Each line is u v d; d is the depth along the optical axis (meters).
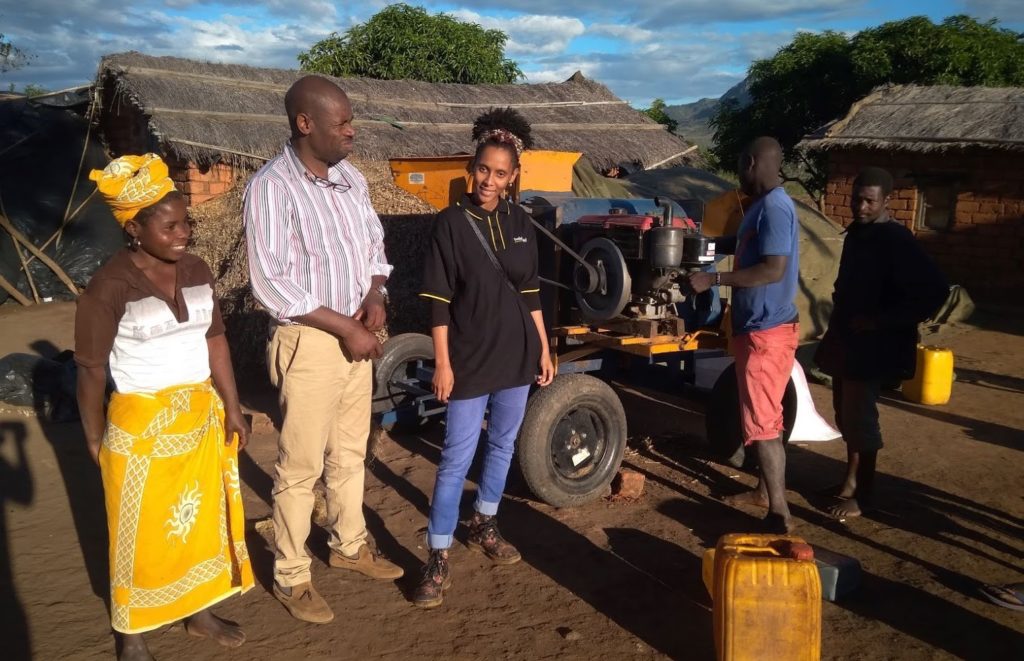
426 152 11.27
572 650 3.41
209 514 3.12
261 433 6.04
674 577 4.04
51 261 11.38
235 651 3.34
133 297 2.82
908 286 4.39
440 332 3.62
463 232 3.58
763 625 3.03
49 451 5.68
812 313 9.34
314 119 3.25
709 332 5.02
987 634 3.56
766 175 4.10
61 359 7.28
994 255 12.18
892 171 13.03
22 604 3.66
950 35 17.27
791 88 18.08
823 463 5.71
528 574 4.05
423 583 3.73
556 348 5.31
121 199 2.73
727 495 5.07
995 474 5.56
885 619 3.67
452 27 21.00
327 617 3.57
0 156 11.64
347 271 3.45
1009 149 11.61
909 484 5.35
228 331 7.37
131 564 2.96
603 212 5.36
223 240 8.28
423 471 5.44
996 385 8.07
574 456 4.78
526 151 5.95
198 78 10.84
